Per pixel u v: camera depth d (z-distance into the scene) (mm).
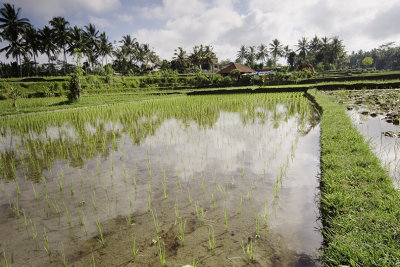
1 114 16734
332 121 8773
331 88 25594
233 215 3953
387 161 5730
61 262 3100
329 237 3066
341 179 4344
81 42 53906
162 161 6719
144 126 11688
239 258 3020
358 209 3438
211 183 5195
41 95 35344
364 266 2479
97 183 5453
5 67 53969
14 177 5977
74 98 23609
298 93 25266
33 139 9945
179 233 3562
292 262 2920
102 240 3365
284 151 7090
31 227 3865
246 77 42906
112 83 46156
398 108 12312
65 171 6273
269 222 3729
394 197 3621
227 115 13672
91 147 8359
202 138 8922
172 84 48656
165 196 4703
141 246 3324
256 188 4875
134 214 4129
